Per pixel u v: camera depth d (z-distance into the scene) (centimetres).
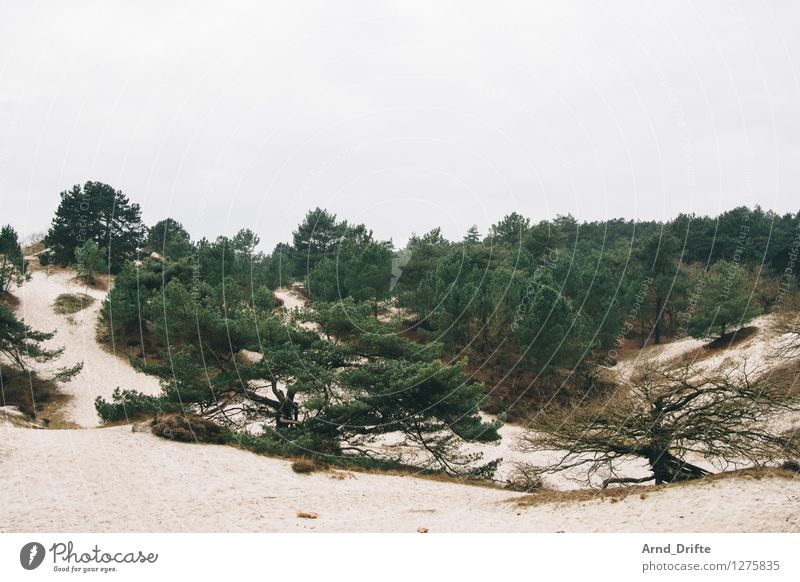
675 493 1641
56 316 5600
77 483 1797
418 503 1880
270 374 2736
